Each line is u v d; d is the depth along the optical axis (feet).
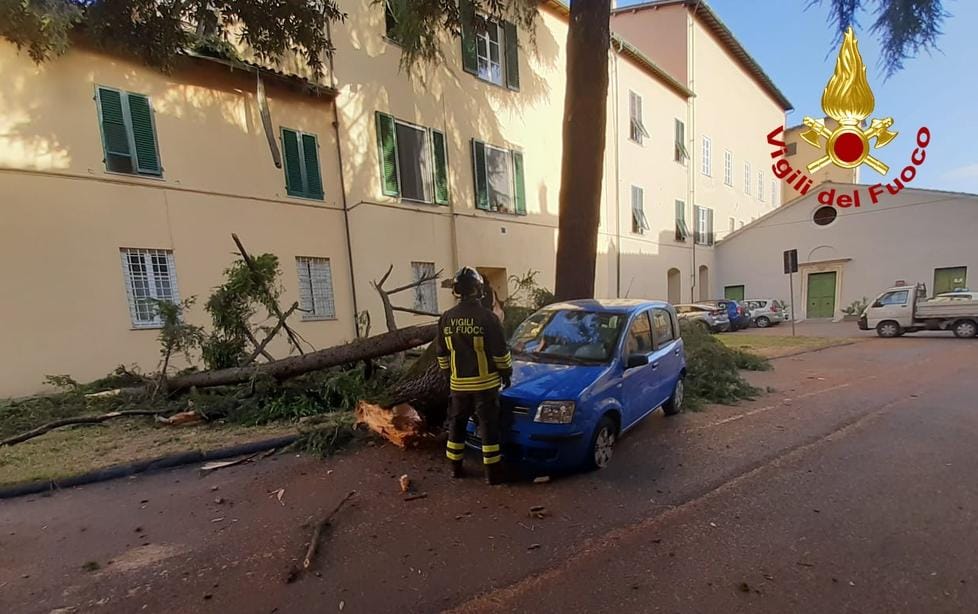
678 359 20.38
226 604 8.36
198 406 19.86
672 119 74.64
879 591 8.29
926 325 47.78
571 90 26.12
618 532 10.52
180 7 19.54
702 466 14.35
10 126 25.02
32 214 25.61
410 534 10.66
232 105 32.65
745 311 70.95
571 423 12.97
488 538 10.41
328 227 37.19
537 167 53.72
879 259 72.13
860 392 24.06
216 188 31.91
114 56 27.94
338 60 37.06
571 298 26.22
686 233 79.15
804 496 12.16
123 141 28.30
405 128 41.37
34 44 22.49
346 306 38.27
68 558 10.02
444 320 13.15
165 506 12.46
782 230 81.35
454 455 13.60
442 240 44.42
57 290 26.32
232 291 22.04
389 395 17.29
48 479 13.67
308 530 10.98
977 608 7.80
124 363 28.40
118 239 28.25
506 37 49.24
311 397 20.92
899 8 21.18
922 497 11.96
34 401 22.41
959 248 65.72
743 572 8.93
